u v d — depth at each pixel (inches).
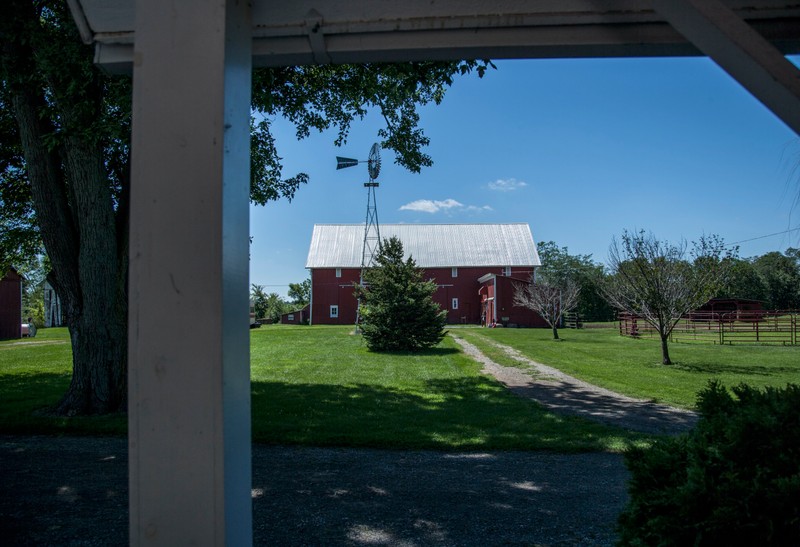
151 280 60.9
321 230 2046.0
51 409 327.3
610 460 239.6
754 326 1127.0
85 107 266.4
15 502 176.4
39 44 247.3
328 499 184.7
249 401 68.1
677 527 78.7
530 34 79.2
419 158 409.1
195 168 60.8
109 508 171.2
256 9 77.0
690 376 526.9
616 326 1625.2
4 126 381.4
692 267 610.9
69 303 327.9
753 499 75.1
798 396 85.1
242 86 68.5
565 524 162.1
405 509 175.2
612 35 79.1
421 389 448.5
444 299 1888.5
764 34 79.6
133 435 60.5
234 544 61.6
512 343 901.2
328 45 79.9
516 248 1968.5
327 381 484.7
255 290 2561.5
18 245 508.1
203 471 59.4
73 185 321.1
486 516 169.0
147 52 62.2
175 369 60.1
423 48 79.3
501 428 299.1
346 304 1900.8
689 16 59.4
